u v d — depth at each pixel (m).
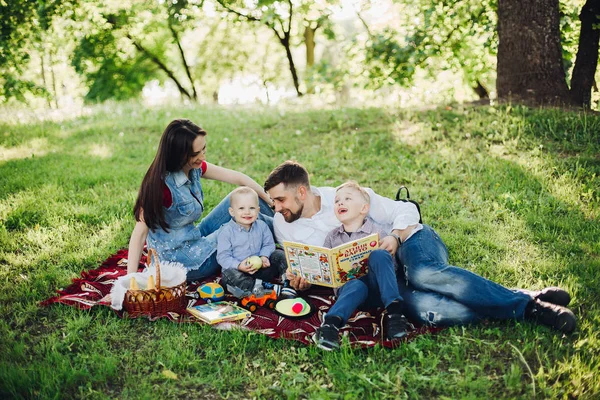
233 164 7.53
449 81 15.36
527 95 8.41
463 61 12.99
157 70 23.33
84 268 4.46
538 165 6.43
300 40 23.30
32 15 13.06
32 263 4.45
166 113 10.91
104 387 2.93
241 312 3.67
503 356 3.09
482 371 2.96
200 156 3.91
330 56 23.89
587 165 6.27
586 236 4.73
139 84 22.70
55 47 18.22
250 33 23.41
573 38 10.39
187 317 3.62
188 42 23.86
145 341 3.39
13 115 11.23
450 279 3.36
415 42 11.79
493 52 11.71
